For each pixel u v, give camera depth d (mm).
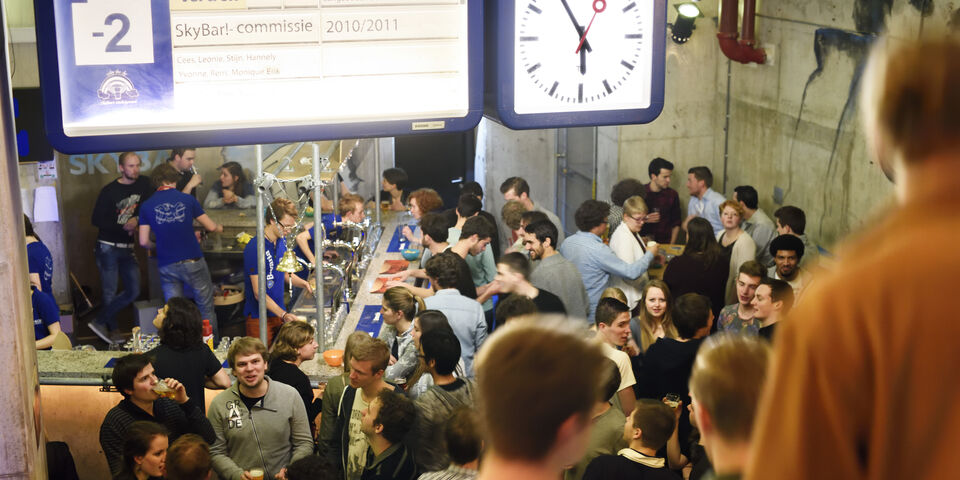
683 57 9281
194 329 4824
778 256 5590
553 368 1067
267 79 3023
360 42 3053
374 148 8445
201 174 9555
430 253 7008
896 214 602
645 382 4488
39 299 6086
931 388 550
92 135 2955
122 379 4363
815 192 7445
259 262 5742
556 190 11109
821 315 597
